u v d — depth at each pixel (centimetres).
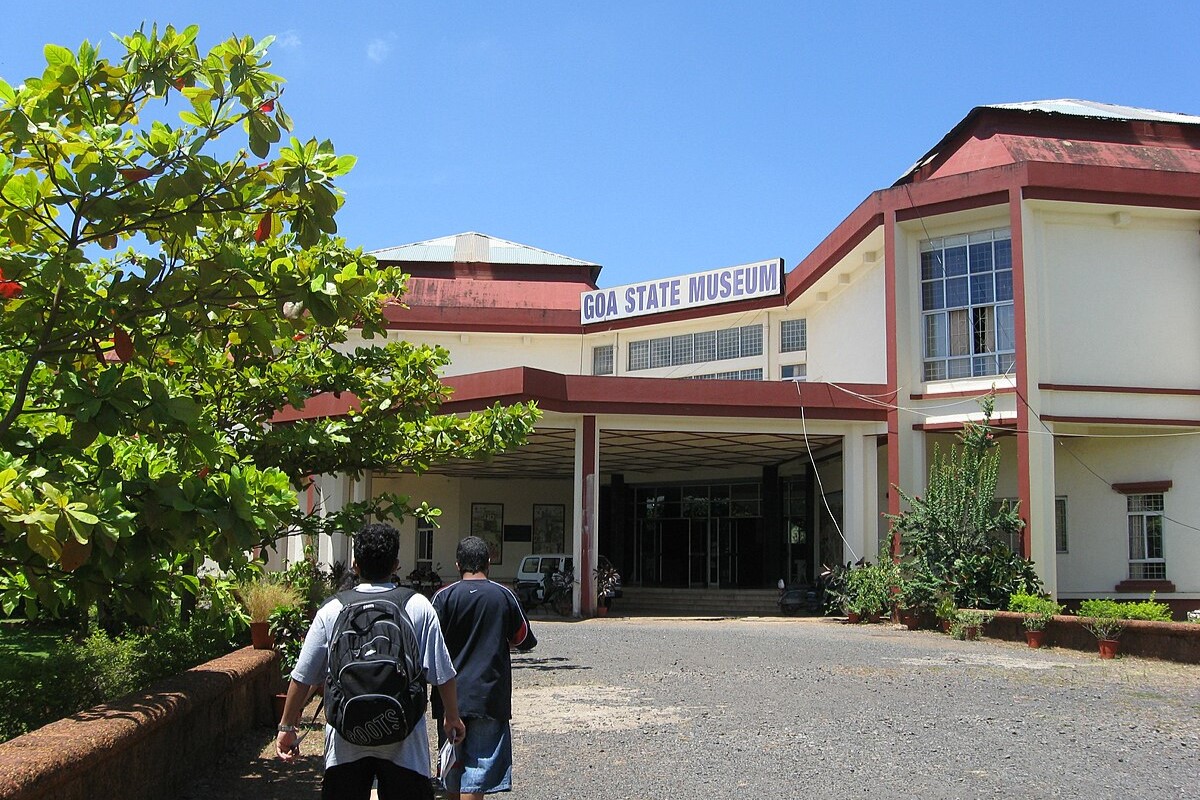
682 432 2250
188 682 695
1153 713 927
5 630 1144
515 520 3222
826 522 2688
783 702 988
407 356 1073
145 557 489
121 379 510
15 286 525
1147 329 2045
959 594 1795
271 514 529
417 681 418
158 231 562
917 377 2133
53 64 527
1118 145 2255
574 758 750
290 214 568
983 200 2023
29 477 451
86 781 496
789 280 2689
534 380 2138
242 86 539
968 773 700
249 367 913
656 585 3084
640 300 2961
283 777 706
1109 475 2102
